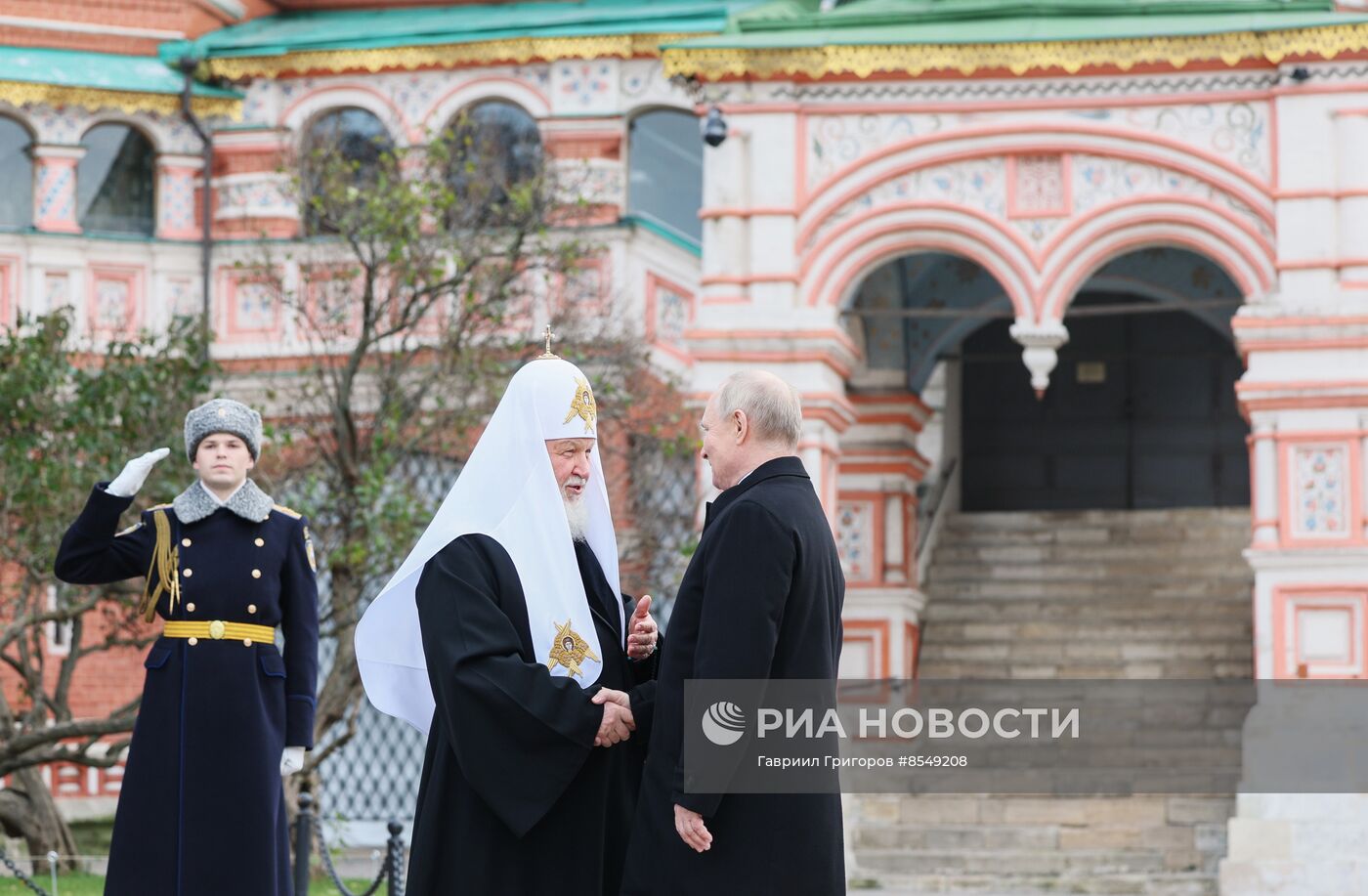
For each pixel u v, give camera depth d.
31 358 12.94
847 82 15.09
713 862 5.41
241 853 7.35
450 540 5.71
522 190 14.97
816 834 5.47
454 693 5.48
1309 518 14.43
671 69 15.11
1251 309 14.52
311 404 15.14
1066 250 14.84
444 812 5.63
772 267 15.11
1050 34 14.71
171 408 13.70
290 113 18.56
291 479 14.37
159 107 18.28
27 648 14.30
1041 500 21.47
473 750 5.46
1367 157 14.45
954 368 21.28
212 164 18.55
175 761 7.40
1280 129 14.52
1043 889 14.42
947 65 14.80
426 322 16.30
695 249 17.48
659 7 18.27
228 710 7.44
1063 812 15.29
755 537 5.42
